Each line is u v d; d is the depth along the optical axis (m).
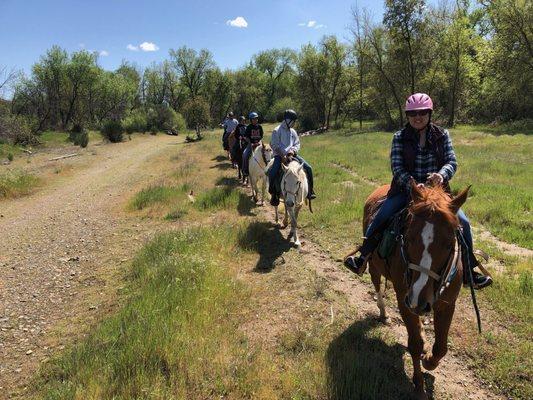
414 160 4.13
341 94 50.16
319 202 11.21
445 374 4.43
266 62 86.44
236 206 11.64
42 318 6.24
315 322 5.49
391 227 4.07
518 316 5.35
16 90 43.41
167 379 4.40
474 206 9.93
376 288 5.32
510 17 33.22
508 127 31.98
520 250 7.54
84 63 47.03
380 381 4.25
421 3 37.34
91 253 8.92
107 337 5.06
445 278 3.39
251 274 7.14
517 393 4.11
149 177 18.17
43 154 28.80
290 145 8.95
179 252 7.62
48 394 4.23
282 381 4.30
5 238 10.38
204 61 75.06
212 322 5.43
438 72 38.78
